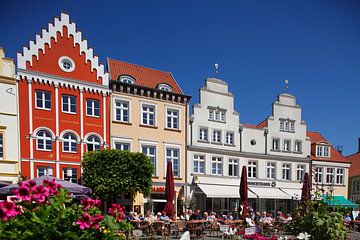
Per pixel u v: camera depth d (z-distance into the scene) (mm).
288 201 33719
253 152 32062
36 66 22109
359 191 42312
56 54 22953
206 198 29156
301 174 34750
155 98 27125
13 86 21266
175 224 19078
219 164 30250
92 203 3963
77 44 23875
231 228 11711
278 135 33844
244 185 24859
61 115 22750
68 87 23203
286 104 34781
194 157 28828
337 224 7066
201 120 29422
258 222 19797
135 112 26047
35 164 21516
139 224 17734
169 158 27516
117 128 25047
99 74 24625
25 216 3305
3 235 3104
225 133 30750
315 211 7383
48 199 3680
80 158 23234
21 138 21219
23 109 21438
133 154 21641
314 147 36219
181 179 27703
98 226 3473
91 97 24141
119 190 20766
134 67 29203
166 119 27562
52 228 3260
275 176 33188
